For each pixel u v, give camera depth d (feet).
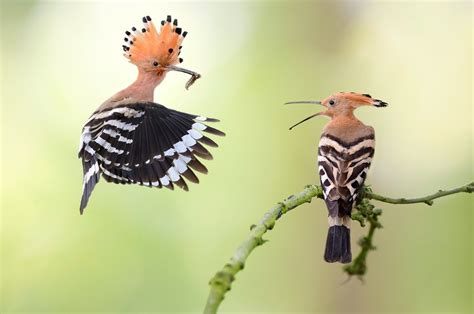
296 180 44.55
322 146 23.02
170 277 38.04
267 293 45.01
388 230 45.24
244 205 42.91
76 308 36.70
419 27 47.44
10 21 43.19
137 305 37.29
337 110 24.99
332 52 47.16
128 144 20.49
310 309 45.01
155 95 43.55
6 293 36.60
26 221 37.81
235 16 46.65
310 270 45.47
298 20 46.85
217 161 43.47
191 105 44.32
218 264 40.11
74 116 41.81
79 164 39.75
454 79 47.32
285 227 45.73
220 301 14.07
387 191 46.09
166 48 21.89
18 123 41.14
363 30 47.37
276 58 46.50
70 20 44.16
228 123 44.50
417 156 46.57
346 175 22.04
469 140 46.65
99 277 37.19
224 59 45.88
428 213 45.03
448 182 45.78
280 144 45.01
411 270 44.78
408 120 47.21
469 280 43.80
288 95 45.96
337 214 21.34
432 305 44.27
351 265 24.62
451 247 44.42
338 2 47.06
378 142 46.70
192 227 39.83
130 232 37.60
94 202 37.63
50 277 37.06
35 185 38.73
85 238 37.50
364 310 44.96
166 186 20.22
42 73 42.88
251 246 15.30
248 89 45.55
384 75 47.32
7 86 42.14
